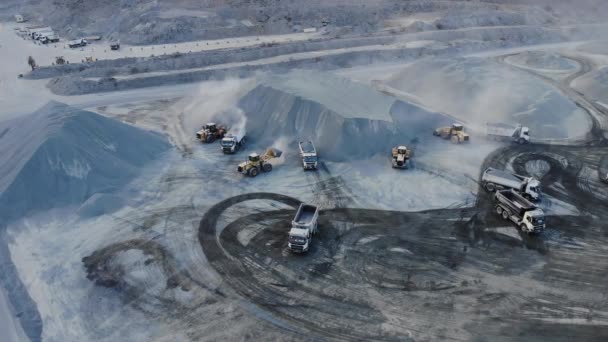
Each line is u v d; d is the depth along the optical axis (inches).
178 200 1349.7
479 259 1077.8
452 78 2186.3
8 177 1344.7
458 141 1701.5
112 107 2167.8
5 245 1146.0
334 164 1550.2
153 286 994.1
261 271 1040.2
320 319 901.8
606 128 1857.8
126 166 1512.1
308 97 1745.8
